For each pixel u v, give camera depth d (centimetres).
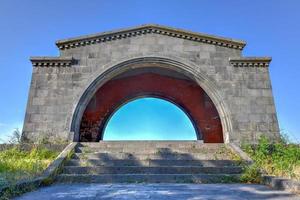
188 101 1888
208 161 908
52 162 849
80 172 840
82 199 505
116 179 778
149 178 782
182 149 1047
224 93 1399
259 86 1412
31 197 524
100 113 1856
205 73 1446
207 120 1856
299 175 720
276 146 1116
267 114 1352
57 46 1488
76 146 1063
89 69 1445
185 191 596
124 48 1498
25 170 793
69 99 1371
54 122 1318
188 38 1522
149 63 1487
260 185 708
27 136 1285
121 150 1040
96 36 1497
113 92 1883
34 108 1340
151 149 1038
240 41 1504
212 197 523
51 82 1398
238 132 1314
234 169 847
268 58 1452
